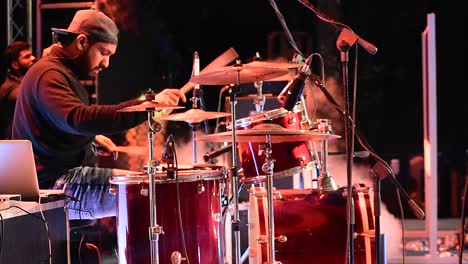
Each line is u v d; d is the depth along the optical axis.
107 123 4.11
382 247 4.09
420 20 8.22
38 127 4.57
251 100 5.91
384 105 8.28
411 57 8.24
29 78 4.57
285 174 4.57
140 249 3.90
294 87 3.61
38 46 7.21
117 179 3.96
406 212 7.93
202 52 8.41
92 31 4.71
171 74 7.95
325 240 4.05
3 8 7.54
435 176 6.31
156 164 3.77
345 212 4.05
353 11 8.20
